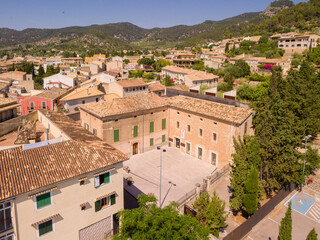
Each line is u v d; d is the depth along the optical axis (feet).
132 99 151.84
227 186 119.85
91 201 76.23
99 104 143.43
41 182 64.49
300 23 594.65
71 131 95.55
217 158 135.54
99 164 75.46
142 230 59.47
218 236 85.87
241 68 357.61
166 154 152.66
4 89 284.61
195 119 144.97
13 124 109.91
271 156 104.42
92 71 464.65
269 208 102.78
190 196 104.78
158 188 116.67
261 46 486.79
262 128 106.11
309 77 167.43
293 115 146.72
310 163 117.39
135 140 148.05
